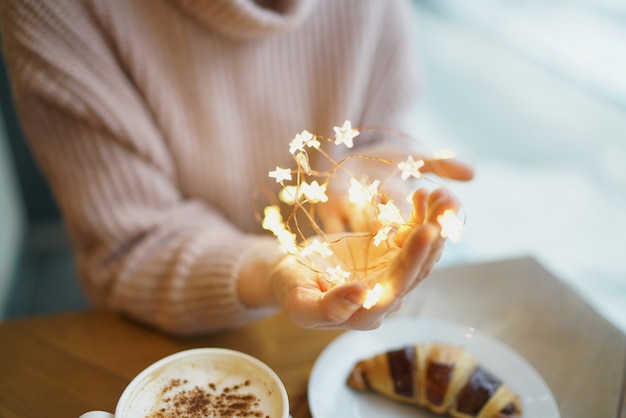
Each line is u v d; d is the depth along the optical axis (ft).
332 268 1.37
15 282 4.14
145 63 2.02
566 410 1.61
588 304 2.02
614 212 5.09
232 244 1.92
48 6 1.81
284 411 1.21
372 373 1.61
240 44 2.15
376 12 2.35
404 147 2.20
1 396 1.60
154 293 1.90
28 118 1.90
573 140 6.24
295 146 1.26
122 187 2.01
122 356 1.76
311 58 2.31
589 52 7.38
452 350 1.66
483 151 6.05
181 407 1.27
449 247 4.65
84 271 2.14
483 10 9.43
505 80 7.66
